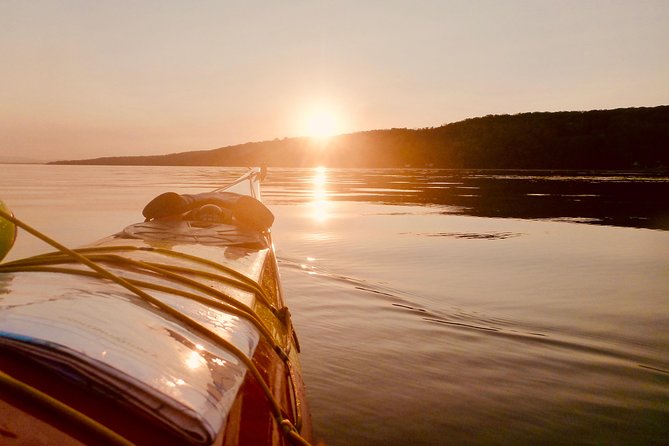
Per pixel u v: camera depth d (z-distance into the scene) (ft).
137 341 5.48
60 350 4.72
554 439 11.57
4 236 7.63
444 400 13.21
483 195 75.77
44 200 58.18
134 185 92.89
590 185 97.81
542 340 17.21
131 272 8.81
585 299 21.80
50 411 4.37
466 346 16.66
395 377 14.43
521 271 26.66
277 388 8.23
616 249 32.89
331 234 37.47
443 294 22.27
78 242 31.17
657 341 17.24
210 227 16.99
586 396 13.52
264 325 9.25
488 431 11.85
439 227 41.78
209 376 5.59
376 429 11.81
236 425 6.24
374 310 19.99
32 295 6.06
